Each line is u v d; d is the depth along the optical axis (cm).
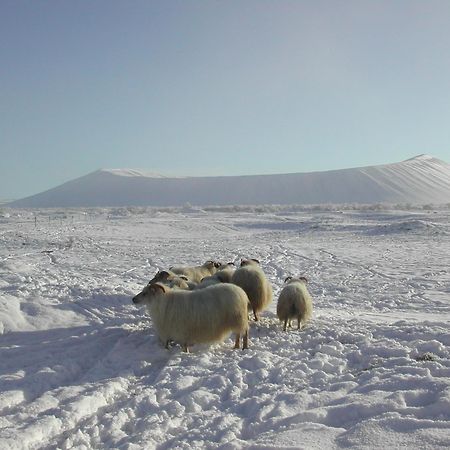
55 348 915
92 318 1140
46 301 1191
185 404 659
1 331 977
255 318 1155
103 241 3359
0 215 5891
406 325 1055
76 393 702
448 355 812
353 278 1939
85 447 539
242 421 594
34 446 548
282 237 3919
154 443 544
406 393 610
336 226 4572
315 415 578
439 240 3369
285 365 807
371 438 499
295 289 1077
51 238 3378
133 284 1648
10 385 727
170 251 2872
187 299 902
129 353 903
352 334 981
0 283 1420
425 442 481
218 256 2645
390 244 3203
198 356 873
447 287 1725
